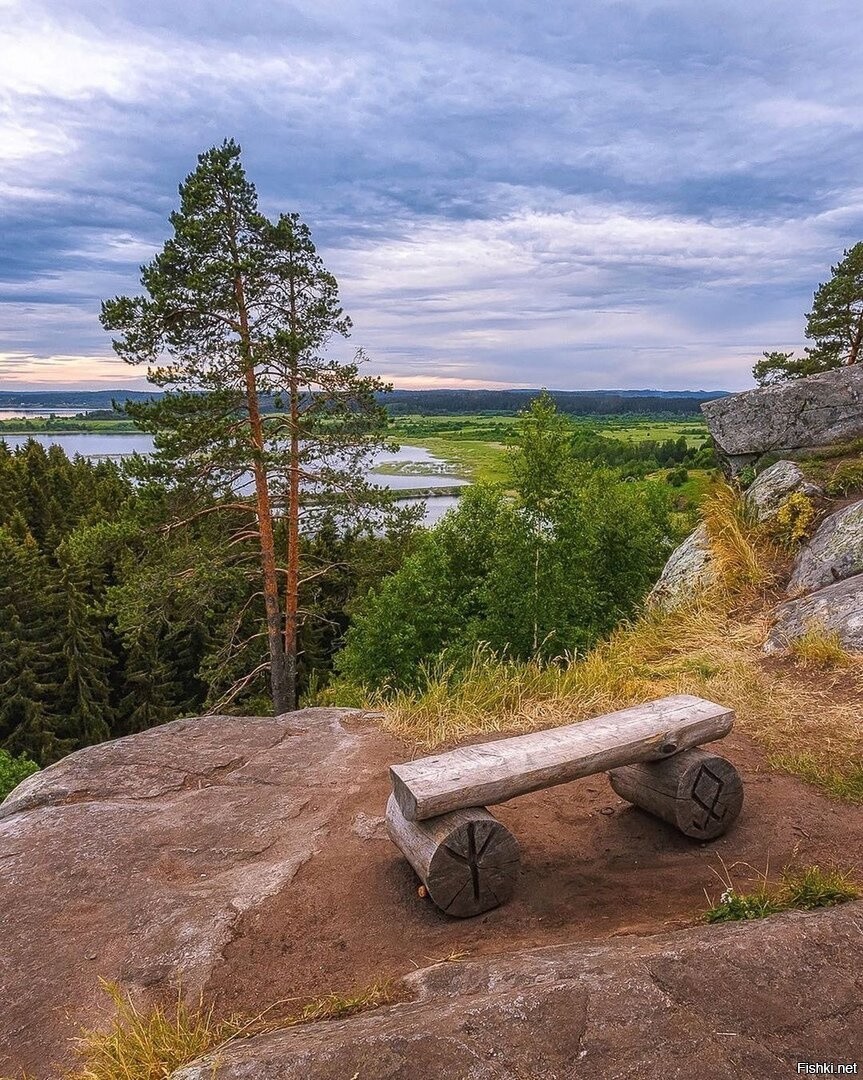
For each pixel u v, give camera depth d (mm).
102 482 51219
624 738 3451
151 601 15641
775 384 9773
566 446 9180
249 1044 2201
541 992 2037
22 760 23125
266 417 15523
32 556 34188
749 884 3152
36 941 3070
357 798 4324
